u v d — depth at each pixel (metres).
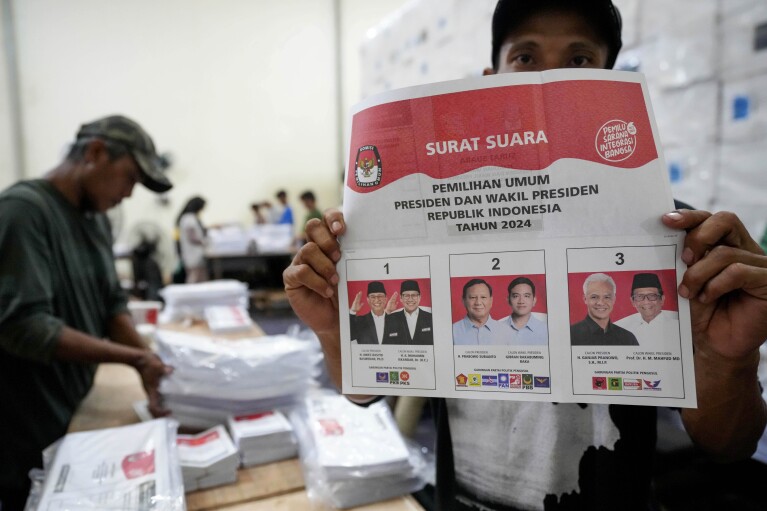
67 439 0.80
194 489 0.79
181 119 6.72
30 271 1.02
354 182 0.55
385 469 0.76
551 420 0.66
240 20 6.78
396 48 2.58
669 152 1.14
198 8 6.62
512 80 0.49
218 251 5.16
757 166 0.93
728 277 0.44
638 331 0.49
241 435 0.87
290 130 7.14
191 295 1.95
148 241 5.18
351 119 0.55
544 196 0.50
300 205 7.27
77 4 6.16
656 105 1.16
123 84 6.45
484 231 0.52
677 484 1.05
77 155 1.23
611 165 0.48
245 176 7.06
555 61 0.66
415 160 0.52
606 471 0.64
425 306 0.54
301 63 7.05
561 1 0.64
